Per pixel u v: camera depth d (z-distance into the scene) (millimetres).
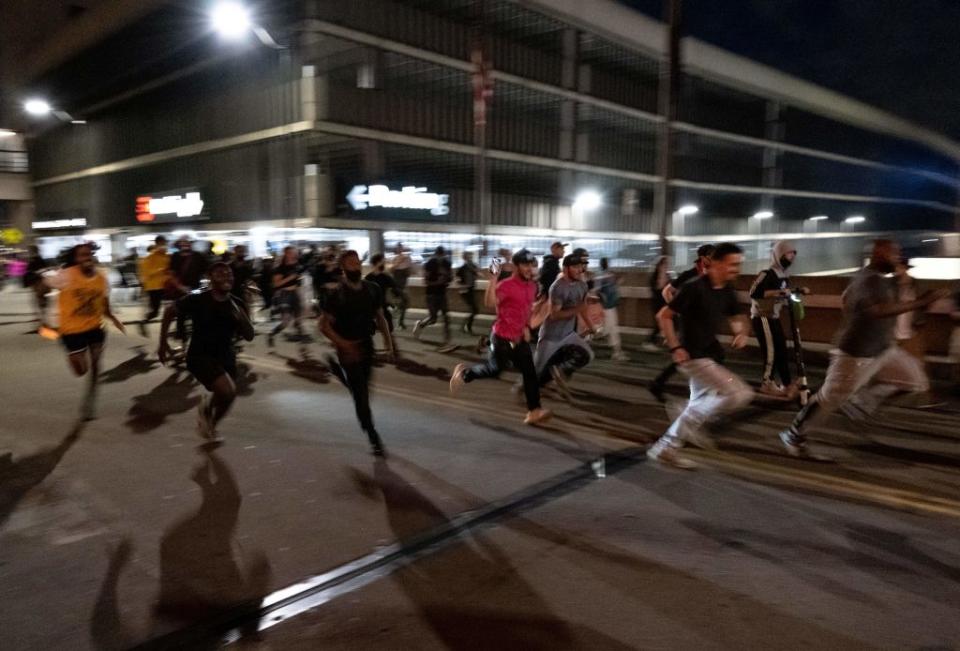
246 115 34375
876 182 75062
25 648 3281
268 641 3334
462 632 3398
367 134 33250
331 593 3775
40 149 51812
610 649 3248
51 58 45000
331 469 5812
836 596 3709
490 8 36438
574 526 4625
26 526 4707
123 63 39438
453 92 36875
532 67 40125
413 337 13961
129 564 4137
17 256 36250
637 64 45344
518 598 3711
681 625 3438
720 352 5711
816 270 36094
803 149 62812
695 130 51219
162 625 3471
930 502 4992
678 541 4387
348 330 6027
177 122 38906
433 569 4043
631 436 6695
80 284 7270
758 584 3840
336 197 32750
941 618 3488
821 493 5191
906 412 7523
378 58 33469
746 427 6992
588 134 44688
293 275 12750
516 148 40469
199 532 4586
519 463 5926
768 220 60281
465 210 38438
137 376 9930
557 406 7969
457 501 5078
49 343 13328
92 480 5594
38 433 6961
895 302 5711
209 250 26750
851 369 5680
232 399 6391
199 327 6270
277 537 4496
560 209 43688
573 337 7668
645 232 49938
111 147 44375
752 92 54781
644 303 13797
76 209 48719
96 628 3447
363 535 4512
